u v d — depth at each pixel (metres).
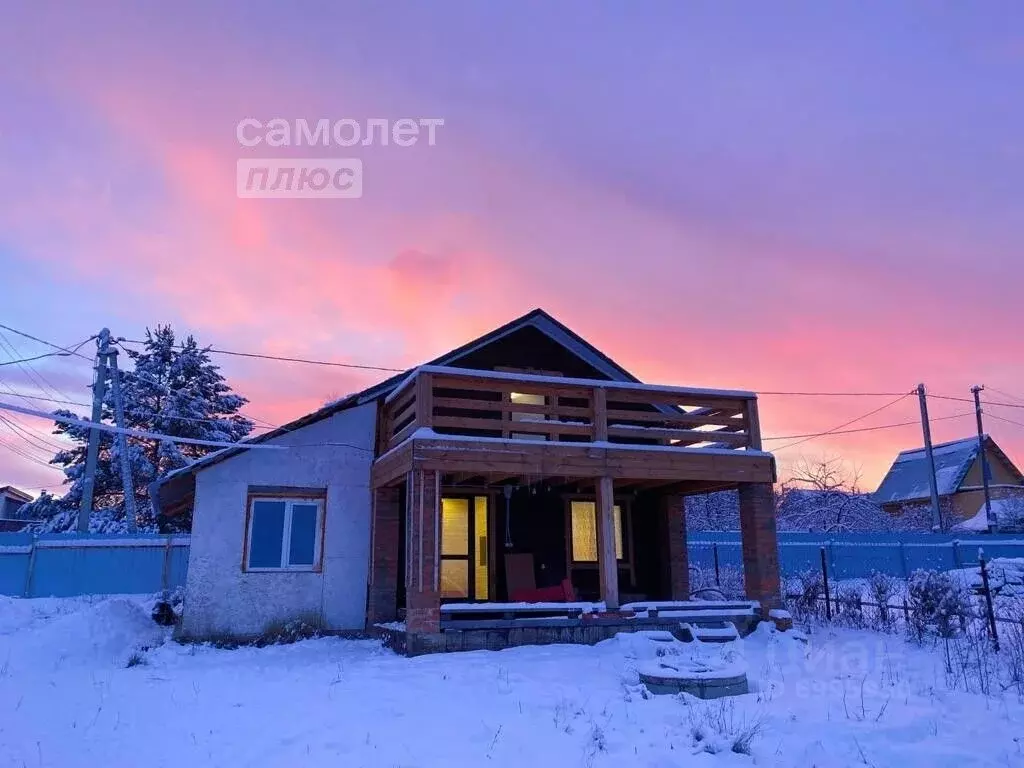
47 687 9.36
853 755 6.57
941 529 32.97
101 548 22.19
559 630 12.61
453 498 15.56
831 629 14.42
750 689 9.36
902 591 18.31
